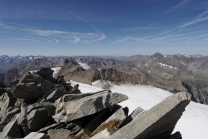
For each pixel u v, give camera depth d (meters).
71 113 13.70
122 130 10.33
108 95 14.07
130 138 9.68
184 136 25.66
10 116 19.77
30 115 15.90
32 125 15.63
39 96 22.39
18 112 20.31
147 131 10.16
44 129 14.57
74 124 14.22
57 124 14.73
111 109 14.96
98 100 13.74
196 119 35.66
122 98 14.03
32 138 12.01
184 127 29.36
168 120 10.87
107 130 11.15
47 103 18.47
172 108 9.77
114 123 12.23
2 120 19.31
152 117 10.09
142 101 51.94
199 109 48.22
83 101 13.91
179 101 9.73
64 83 33.69
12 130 15.24
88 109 13.49
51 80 33.38
